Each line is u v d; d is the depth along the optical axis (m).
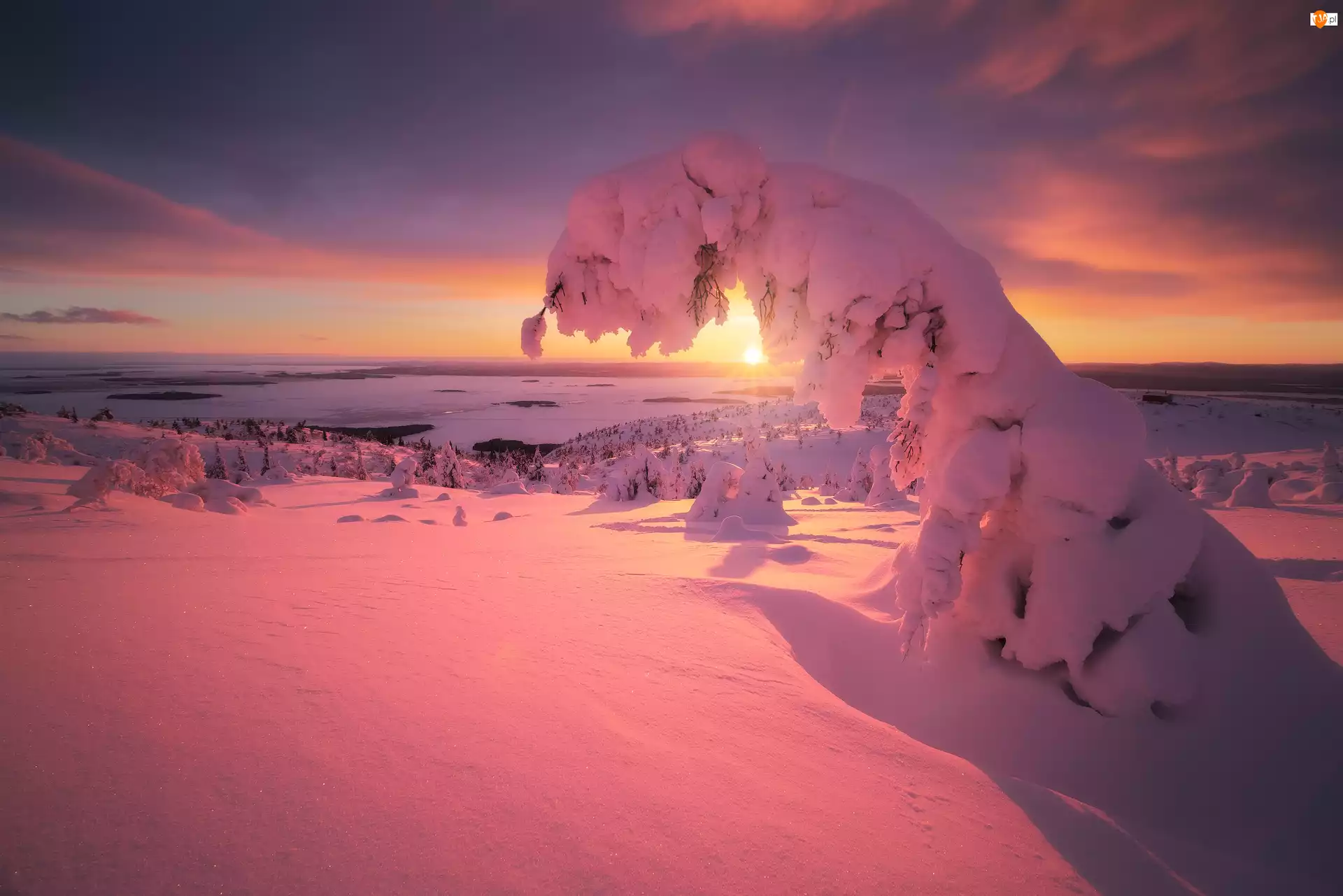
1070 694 3.57
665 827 1.72
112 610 3.02
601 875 1.47
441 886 1.36
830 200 3.44
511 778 1.83
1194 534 3.38
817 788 2.12
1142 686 3.29
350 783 1.69
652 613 4.02
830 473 30.56
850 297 3.22
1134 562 3.37
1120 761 3.17
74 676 2.13
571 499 23.98
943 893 1.66
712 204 3.27
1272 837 2.74
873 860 1.74
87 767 1.60
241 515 12.95
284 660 2.51
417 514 17.73
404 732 2.02
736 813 1.85
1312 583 5.91
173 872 1.28
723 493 14.31
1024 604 3.78
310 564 5.19
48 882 1.20
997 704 3.55
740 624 3.99
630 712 2.46
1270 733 3.19
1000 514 3.78
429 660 2.73
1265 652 3.45
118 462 10.28
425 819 1.58
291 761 1.76
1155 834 2.37
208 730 1.87
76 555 5.11
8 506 9.06
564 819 1.67
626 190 3.49
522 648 3.09
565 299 3.74
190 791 1.56
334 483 29.80
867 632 4.35
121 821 1.41
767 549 8.15
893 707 3.72
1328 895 2.38
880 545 9.93
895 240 3.38
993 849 1.95
